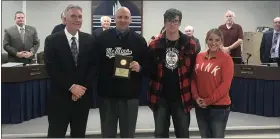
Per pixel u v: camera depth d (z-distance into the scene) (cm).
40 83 414
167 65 245
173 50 245
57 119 243
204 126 249
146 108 461
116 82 245
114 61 243
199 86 242
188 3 683
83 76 243
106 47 244
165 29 250
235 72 411
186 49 246
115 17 249
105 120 250
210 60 239
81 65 242
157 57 247
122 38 246
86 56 244
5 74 369
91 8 641
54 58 240
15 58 438
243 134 376
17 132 351
